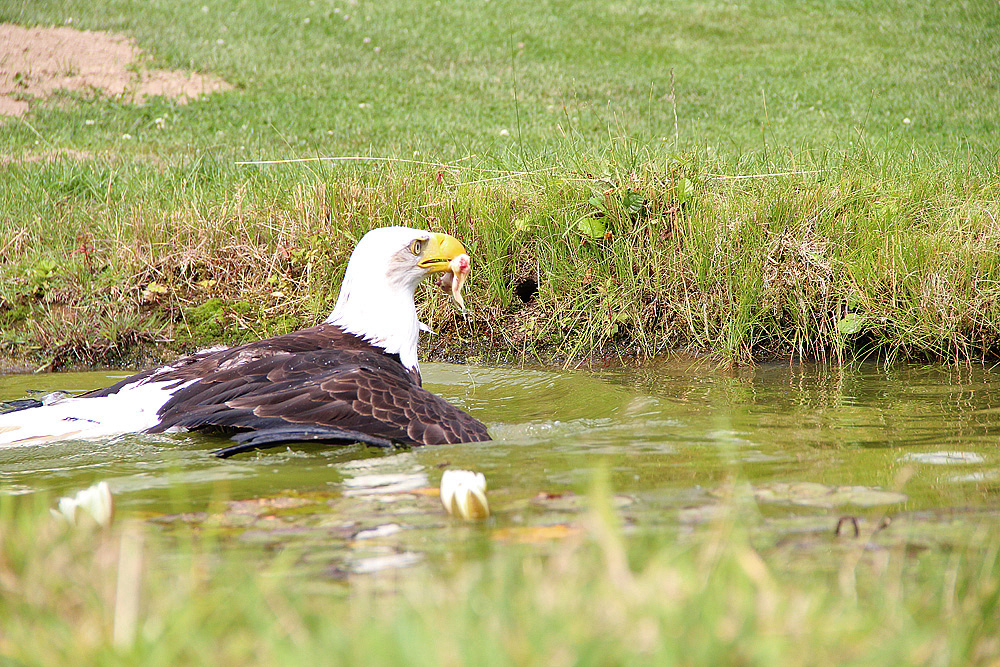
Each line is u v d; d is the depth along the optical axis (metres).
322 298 12.98
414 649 3.01
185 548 4.52
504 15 40.47
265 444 7.00
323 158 17.56
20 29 33.12
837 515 5.05
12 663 3.21
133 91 28.59
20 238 14.20
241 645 3.31
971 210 13.03
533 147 18.23
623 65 34.53
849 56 35.53
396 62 34.19
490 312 12.59
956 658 3.14
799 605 3.41
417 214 13.51
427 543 4.63
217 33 35.81
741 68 34.19
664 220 12.79
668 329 12.05
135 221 14.09
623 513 5.04
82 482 6.26
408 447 7.23
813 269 12.00
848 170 13.98
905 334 11.20
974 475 6.06
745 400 9.10
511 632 3.19
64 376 11.24
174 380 8.28
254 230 13.96
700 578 3.69
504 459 6.73
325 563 4.35
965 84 31.44
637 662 2.98
